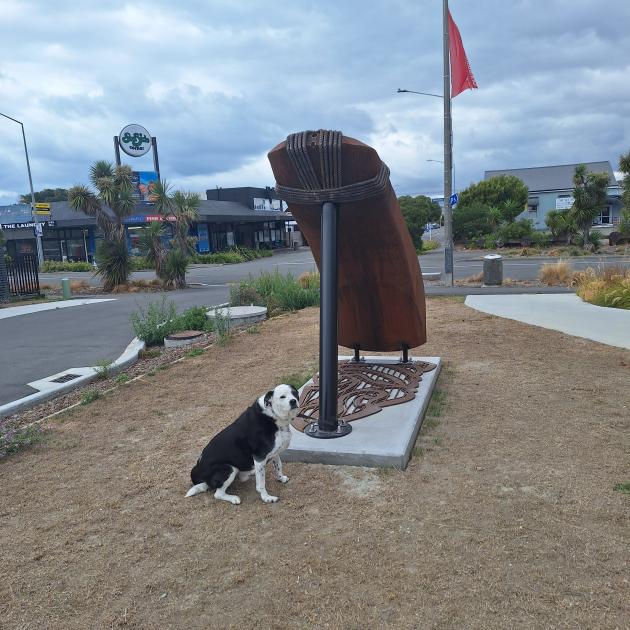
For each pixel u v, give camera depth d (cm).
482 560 364
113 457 574
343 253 636
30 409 762
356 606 328
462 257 3584
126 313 1689
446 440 563
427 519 418
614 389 701
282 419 452
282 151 541
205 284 2733
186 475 521
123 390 817
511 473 486
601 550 369
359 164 528
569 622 305
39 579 373
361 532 405
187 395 775
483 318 1243
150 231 2530
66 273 3888
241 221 5281
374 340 738
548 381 744
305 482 488
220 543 404
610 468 488
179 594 351
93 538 421
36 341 1267
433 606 324
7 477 537
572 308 1339
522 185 5566
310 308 1544
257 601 339
